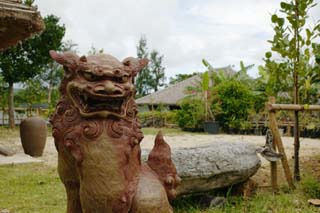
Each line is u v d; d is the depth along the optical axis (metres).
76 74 2.08
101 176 1.97
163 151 2.25
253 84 19.94
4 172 7.57
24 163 8.76
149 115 24.23
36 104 25.66
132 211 2.01
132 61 2.22
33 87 22.56
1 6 4.82
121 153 2.02
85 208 2.01
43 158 9.67
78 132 2.03
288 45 6.19
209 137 16.02
